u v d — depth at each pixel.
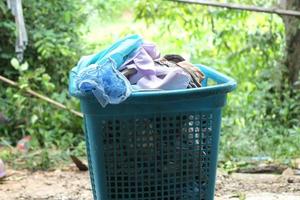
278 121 7.05
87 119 3.10
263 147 6.27
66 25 7.79
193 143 3.11
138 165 3.10
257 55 7.52
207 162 3.16
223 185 4.94
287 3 7.16
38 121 6.80
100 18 10.48
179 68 3.23
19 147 6.46
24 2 7.49
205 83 3.65
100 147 3.07
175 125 3.07
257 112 7.15
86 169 5.65
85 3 8.40
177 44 8.65
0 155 6.12
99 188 3.14
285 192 4.68
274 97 7.23
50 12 7.73
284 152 6.04
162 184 3.13
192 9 7.46
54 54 7.58
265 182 5.04
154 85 3.11
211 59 8.23
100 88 2.93
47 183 5.16
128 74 3.16
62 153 6.14
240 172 5.54
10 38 7.38
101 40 9.41
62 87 7.69
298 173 5.35
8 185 5.13
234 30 7.53
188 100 3.04
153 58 3.38
